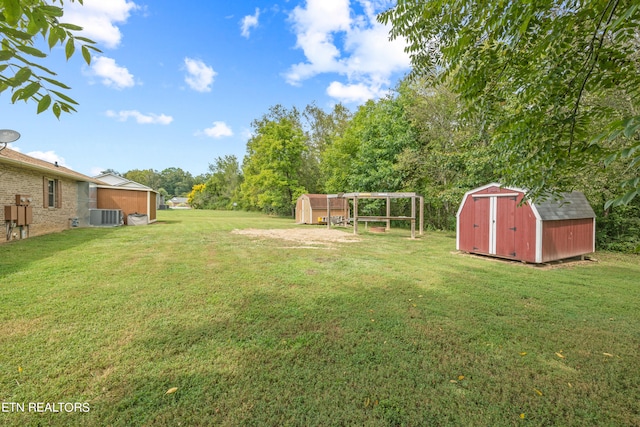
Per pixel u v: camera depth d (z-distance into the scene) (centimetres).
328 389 229
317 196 2111
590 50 222
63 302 393
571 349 297
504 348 297
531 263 734
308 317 365
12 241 898
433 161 1416
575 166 254
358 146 2116
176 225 1667
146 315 359
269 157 2538
